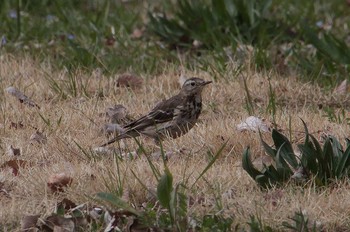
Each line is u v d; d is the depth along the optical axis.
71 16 18.91
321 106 14.55
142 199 10.62
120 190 10.52
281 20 18.50
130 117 14.01
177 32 18.05
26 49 17.20
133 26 19.09
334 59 16.30
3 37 17.09
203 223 9.79
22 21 18.62
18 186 10.93
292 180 10.77
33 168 11.47
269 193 10.52
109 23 19.05
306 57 16.98
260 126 12.89
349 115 13.96
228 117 13.68
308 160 10.88
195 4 18.45
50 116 13.75
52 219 9.84
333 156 10.94
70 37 17.78
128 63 16.42
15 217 10.05
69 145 12.41
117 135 12.84
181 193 10.16
